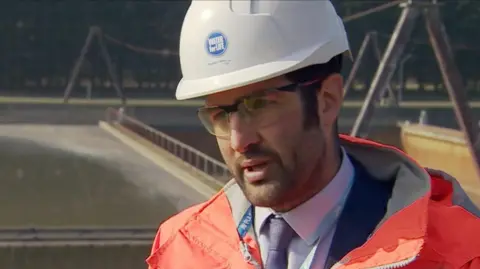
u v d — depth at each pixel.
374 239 2.14
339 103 2.20
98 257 13.85
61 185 21.95
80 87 48.47
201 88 2.12
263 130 2.08
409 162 2.33
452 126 37.06
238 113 2.09
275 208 2.26
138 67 49.03
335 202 2.27
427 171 2.42
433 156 23.92
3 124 32.66
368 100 16.58
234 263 2.37
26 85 48.00
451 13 44.69
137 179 22.61
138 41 48.41
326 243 2.25
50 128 32.16
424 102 44.66
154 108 37.50
